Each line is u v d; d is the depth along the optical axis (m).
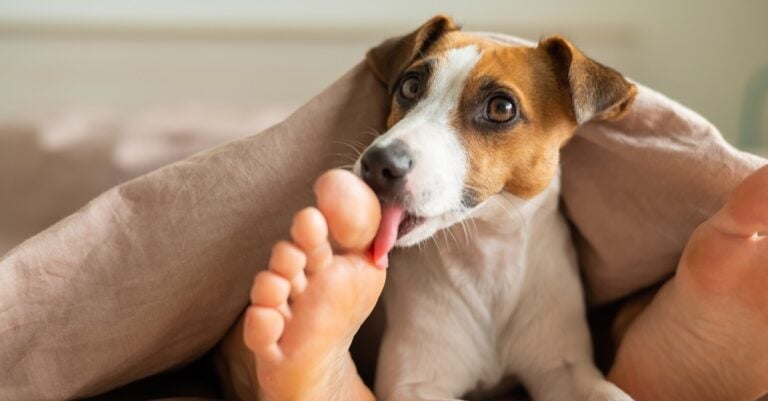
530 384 0.61
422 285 0.60
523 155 0.55
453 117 0.54
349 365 0.49
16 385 0.50
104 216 0.53
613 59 1.47
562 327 0.60
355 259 0.44
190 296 0.53
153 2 1.37
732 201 0.47
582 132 0.59
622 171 0.59
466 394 0.62
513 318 0.61
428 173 0.49
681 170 0.56
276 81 1.41
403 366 0.58
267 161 0.55
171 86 1.40
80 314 0.51
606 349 0.65
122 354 0.52
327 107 0.58
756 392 0.53
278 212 0.55
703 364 0.52
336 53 1.41
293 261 0.41
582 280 0.64
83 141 1.00
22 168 0.98
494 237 0.58
